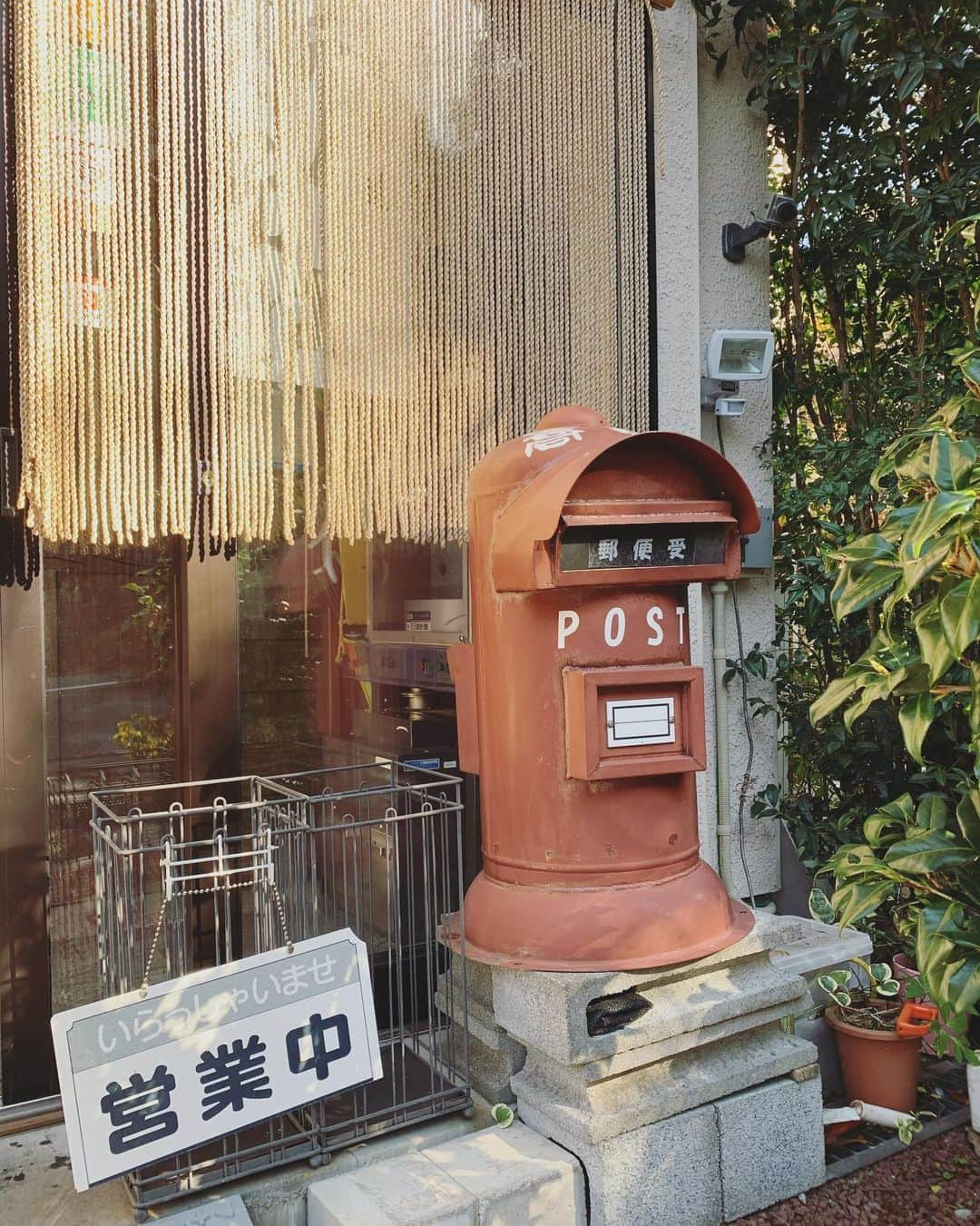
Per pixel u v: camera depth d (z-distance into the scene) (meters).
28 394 2.50
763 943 2.76
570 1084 2.48
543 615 2.52
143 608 2.96
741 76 4.20
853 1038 3.10
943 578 2.44
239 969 2.26
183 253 2.69
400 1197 2.25
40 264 2.50
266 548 3.14
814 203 4.21
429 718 3.53
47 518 2.53
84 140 2.57
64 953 2.81
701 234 4.08
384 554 3.39
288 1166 2.36
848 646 4.37
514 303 3.30
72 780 2.85
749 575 4.18
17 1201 2.24
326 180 2.92
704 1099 2.56
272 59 2.84
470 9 3.18
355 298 2.99
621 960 2.46
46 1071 2.69
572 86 3.41
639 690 2.51
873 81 4.04
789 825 4.18
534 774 2.56
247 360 2.81
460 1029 2.87
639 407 3.60
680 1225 2.49
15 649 2.66
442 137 3.14
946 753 4.05
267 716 3.15
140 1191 2.17
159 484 2.72
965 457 2.39
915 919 3.00
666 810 2.61
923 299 4.27
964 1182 2.79
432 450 3.14
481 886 2.72
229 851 3.02
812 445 4.28
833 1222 2.60
